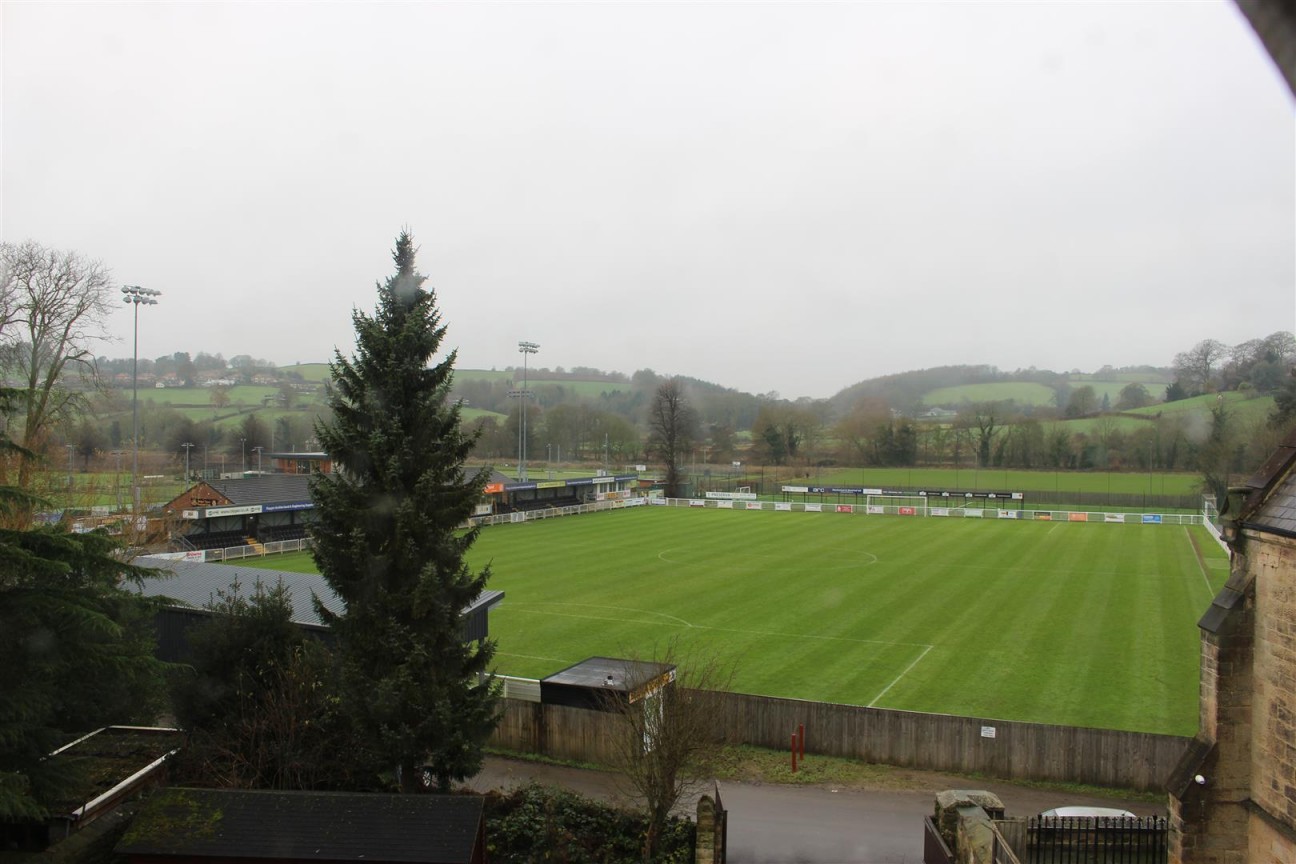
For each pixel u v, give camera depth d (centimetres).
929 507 12212
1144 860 2058
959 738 2881
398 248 2423
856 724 2983
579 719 2955
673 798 2236
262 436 16050
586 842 2270
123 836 1931
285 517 7894
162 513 5725
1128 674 3794
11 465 3575
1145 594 5575
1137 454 15438
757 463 19000
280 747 2383
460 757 2294
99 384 5134
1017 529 9456
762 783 2773
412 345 2358
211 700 2558
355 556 2297
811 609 5094
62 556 1953
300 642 2698
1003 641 4347
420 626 2333
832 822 2494
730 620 4803
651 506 12388
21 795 1759
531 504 10888
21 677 1898
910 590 5697
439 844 1877
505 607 5128
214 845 1891
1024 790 2734
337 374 2388
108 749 2523
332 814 1947
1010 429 17200
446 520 2389
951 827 2064
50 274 4909
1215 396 14638
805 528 9438
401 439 2323
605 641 4341
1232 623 1625
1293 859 1485
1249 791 1625
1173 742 2694
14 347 4812
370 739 2295
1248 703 1625
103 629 2028
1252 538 1616
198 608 3453
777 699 3070
